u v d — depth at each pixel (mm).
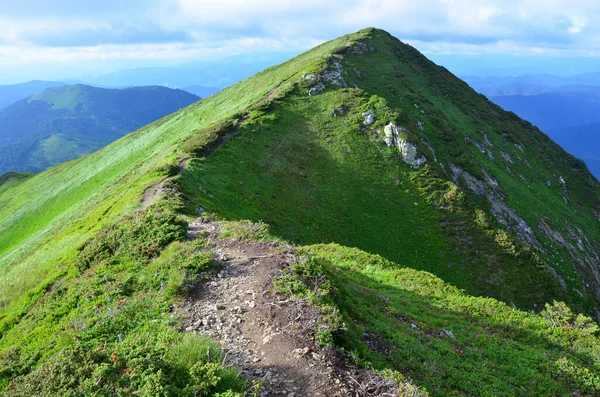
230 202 43500
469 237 51719
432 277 28234
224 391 8906
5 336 18828
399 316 19625
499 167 78062
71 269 23172
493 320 22656
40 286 22484
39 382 9859
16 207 90250
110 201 42344
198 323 12984
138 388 8992
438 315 21812
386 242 50281
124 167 81062
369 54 96250
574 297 53219
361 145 62906
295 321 12523
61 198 82562
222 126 59219
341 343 11891
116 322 14031
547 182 87188
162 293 15477
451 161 67062
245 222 23828
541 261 49312
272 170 54500
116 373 9586
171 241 21469
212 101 100875
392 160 61438
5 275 33750
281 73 93188
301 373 10117
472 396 13117
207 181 44938
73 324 15500
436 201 56312
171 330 12570
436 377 13227
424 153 62094
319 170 57938
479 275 47312
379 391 9609
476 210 54906
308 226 48406
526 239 58938
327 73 79312
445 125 76625
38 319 18250
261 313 13180
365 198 55656
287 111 68375
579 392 16406
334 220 50969
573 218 78500
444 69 118562
